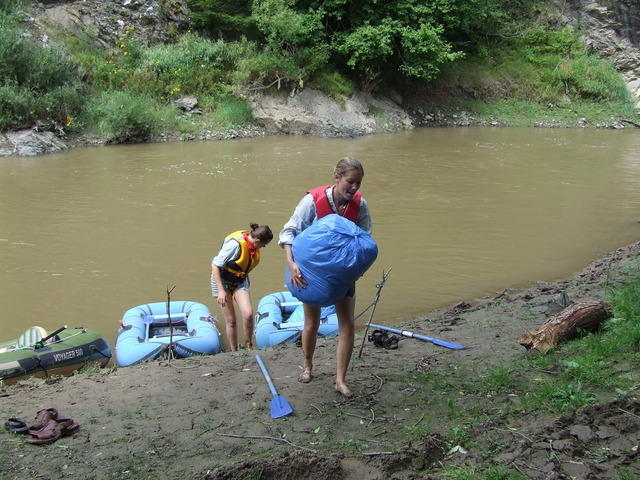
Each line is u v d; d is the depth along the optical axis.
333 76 25.20
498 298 8.05
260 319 7.12
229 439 3.86
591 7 32.94
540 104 29.98
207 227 11.35
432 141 22.64
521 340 5.40
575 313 5.37
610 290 7.25
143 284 8.68
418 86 28.56
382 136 23.78
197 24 24.98
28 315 7.65
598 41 33.00
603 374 4.47
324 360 5.28
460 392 4.50
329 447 3.73
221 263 6.33
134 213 12.12
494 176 16.58
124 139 20.06
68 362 6.07
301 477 3.39
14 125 18.42
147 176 15.36
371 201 13.62
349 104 24.95
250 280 8.77
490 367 4.99
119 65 22.17
